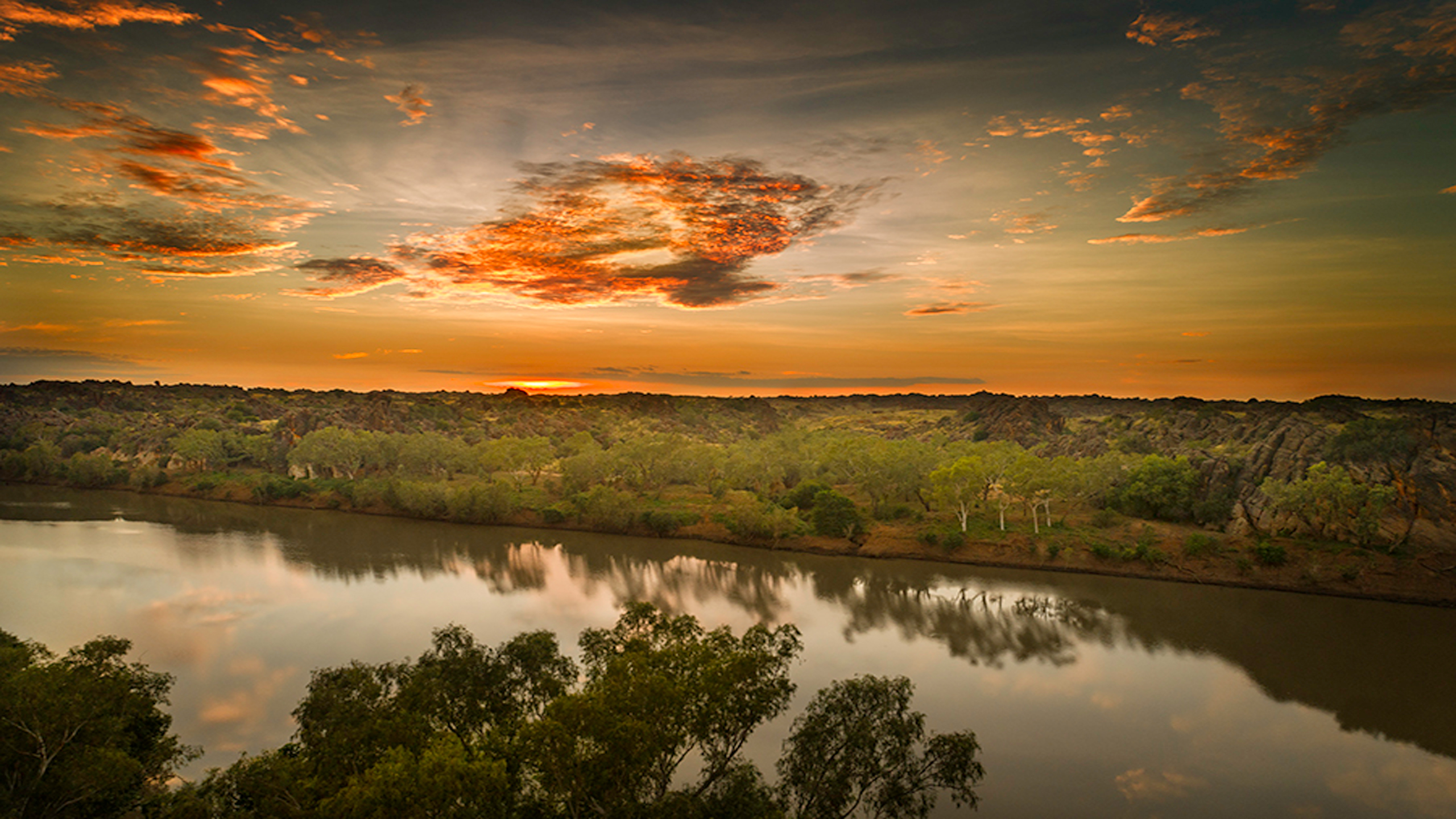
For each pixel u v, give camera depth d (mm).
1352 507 103750
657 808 29031
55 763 34656
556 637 82812
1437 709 64375
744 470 166125
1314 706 65000
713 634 39719
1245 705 65250
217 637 82375
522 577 109750
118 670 40688
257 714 63125
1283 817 49438
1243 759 56438
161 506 171625
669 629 41031
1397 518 105375
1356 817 49688
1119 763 55906
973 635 82750
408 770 26812
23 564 113375
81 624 85812
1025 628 85125
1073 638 81625
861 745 35812
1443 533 101562
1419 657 75438
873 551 120625
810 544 125875
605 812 28484
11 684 34656
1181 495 122688
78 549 124750
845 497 137875
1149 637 81812
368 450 193125
